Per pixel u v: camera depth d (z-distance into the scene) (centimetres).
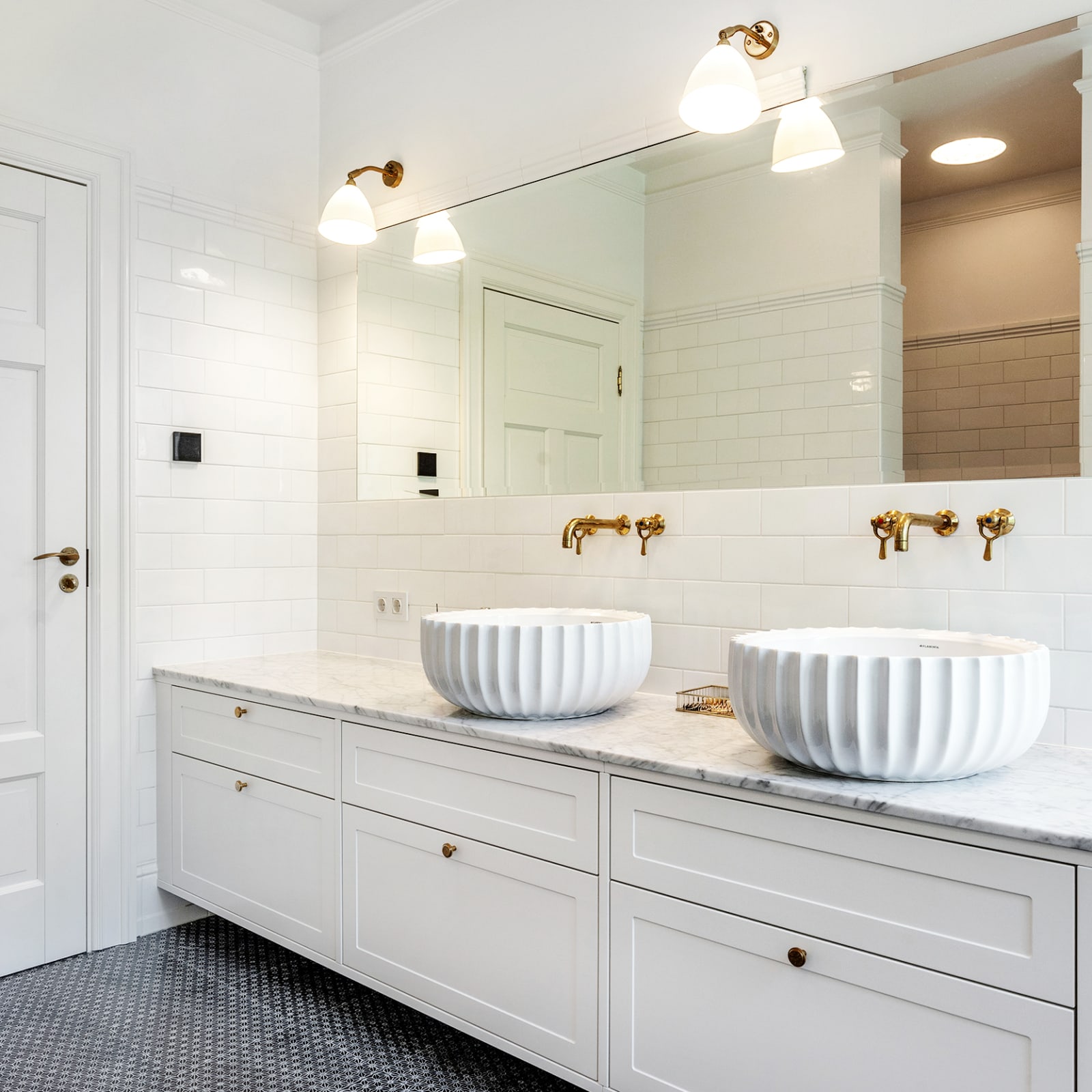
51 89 246
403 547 282
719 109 200
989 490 176
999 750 136
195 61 276
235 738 242
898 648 174
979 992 123
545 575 246
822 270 199
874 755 135
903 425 188
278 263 299
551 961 172
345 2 291
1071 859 116
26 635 245
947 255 183
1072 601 167
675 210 222
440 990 192
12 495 243
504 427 256
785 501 203
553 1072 171
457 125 268
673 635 220
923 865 128
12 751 241
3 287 241
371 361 292
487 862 182
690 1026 153
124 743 261
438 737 192
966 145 181
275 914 231
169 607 272
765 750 163
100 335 255
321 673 257
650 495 225
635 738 172
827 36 198
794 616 201
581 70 240
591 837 165
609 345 233
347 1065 201
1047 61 172
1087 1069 115
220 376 284
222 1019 221
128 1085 194
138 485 264
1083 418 167
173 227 272
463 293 266
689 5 219
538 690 181
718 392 214
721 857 148
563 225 244
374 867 206
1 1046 208
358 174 264
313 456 310
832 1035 137
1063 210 170
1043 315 172
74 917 254
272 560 298
